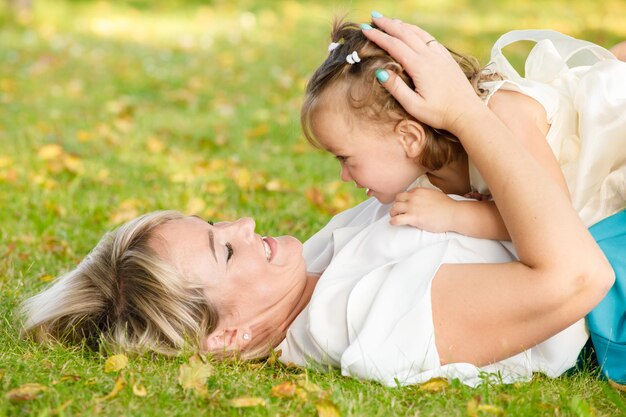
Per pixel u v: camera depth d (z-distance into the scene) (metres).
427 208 2.99
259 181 5.69
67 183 5.82
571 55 3.30
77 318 3.17
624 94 3.07
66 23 13.44
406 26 3.02
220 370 2.99
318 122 3.06
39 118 7.72
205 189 5.59
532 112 2.99
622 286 2.98
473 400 2.67
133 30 13.12
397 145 3.01
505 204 2.78
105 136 7.03
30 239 4.63
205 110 8.16
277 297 3.12
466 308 2.81
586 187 3.05
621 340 2.96
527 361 2.99
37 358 3.07
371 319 2.88
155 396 2.76
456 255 2.94
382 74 2.89
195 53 11.22
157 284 3.02
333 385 2.86
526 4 13.84
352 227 3.33
